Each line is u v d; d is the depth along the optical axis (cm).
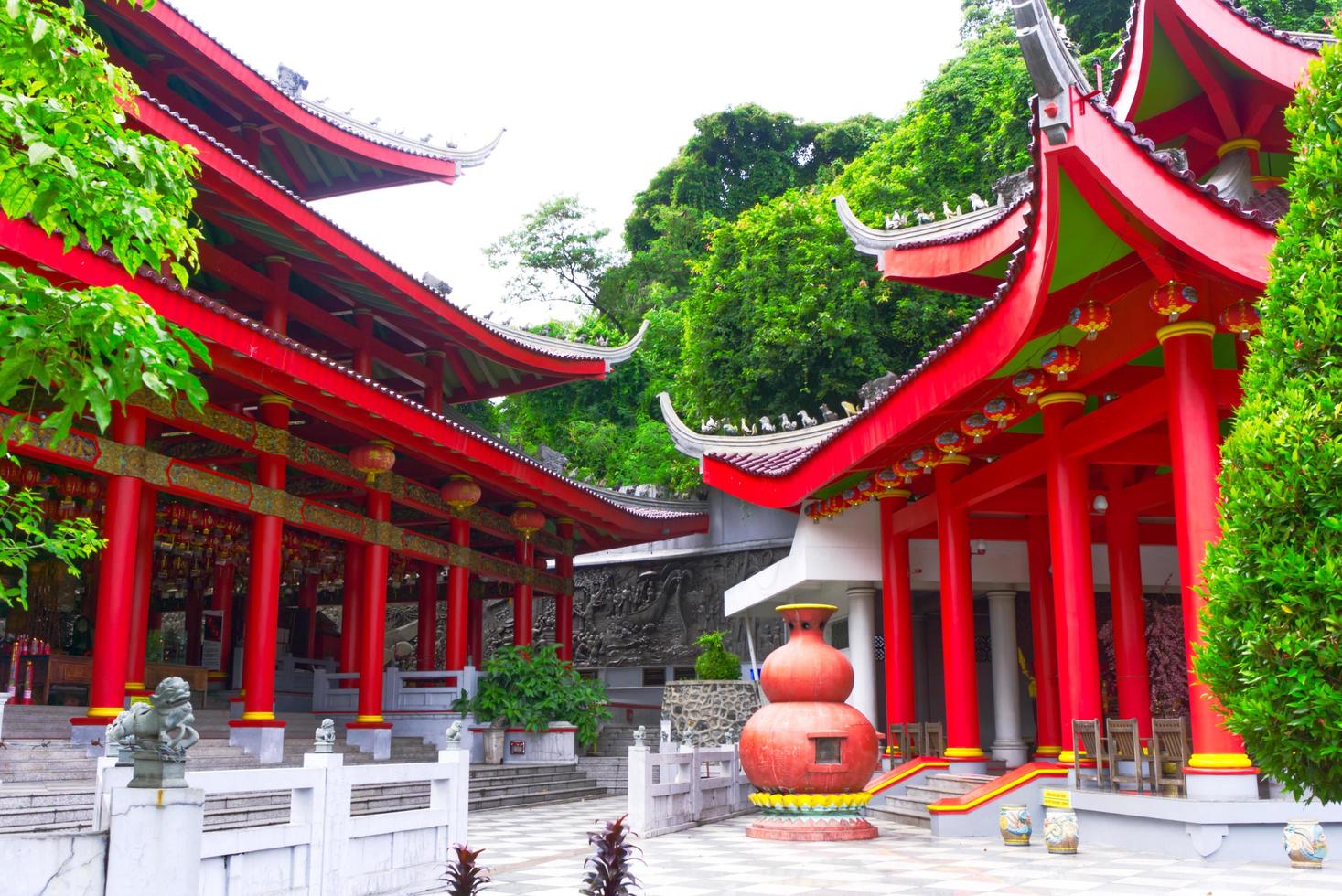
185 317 1581
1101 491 1838
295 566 3016
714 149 5231
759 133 5219
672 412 2450
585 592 3794
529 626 3062
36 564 2581
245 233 2225
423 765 1086
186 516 2484
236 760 1834
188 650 3125
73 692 2367
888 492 2075
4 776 1381
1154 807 1277
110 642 1623
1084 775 1470
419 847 1070
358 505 2717
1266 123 1595
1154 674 2020
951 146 3903
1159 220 1130
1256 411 638
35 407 1562
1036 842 1444
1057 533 1543
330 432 2409
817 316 3650
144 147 618
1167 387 1310
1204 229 1142
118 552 1652
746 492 2259
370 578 2334
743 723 2367
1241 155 1619
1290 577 595
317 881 910
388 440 2233
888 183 3856
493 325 2886
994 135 3756
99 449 1638
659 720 3428
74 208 586
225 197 1961
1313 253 622
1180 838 1241
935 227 1942
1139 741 1390
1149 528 2078
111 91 614
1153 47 1549
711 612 3522
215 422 1867
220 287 2403
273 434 2014
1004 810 1425
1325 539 593
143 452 1712
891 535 2098
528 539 2962
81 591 2831
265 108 2512
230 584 2961
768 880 1098
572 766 2539
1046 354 1450
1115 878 1091
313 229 2108
